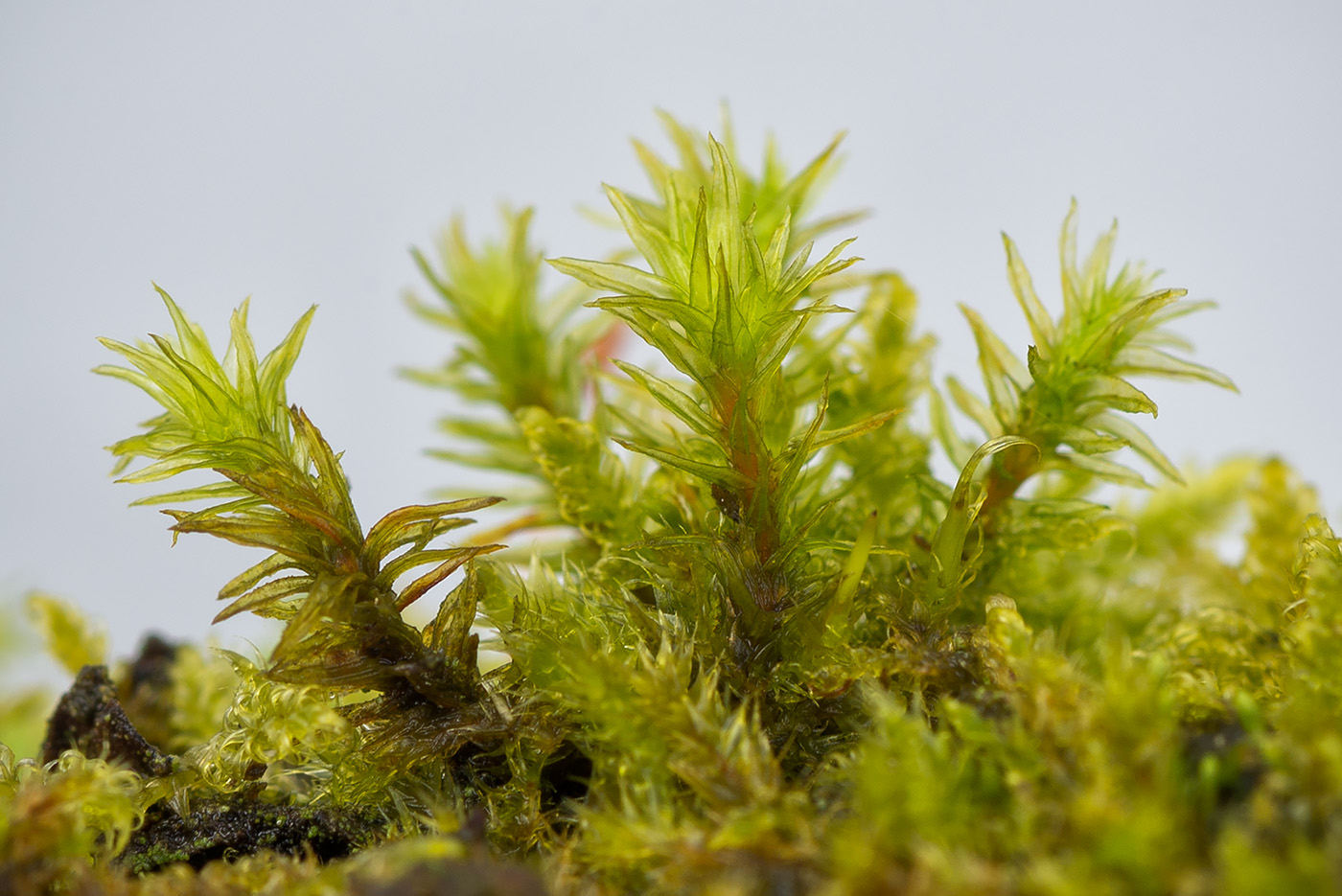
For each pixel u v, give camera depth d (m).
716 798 0.06
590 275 0.06
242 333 0.06
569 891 0.06
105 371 0.06
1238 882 0.05
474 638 0.06
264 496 0.06
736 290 0.06
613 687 0.06
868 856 0.05
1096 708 0.06
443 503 0.06
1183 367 0.06
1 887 0.06
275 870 0.06
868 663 0.06
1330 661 0.06
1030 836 0.05
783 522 0.06
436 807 0.06
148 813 0.06
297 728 0.06
